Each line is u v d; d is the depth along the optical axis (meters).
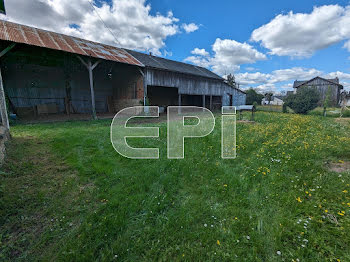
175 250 1.41
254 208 1.87
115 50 11.03
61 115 10.54
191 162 3.12
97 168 2.84
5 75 9.39
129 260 1.33
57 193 2.17
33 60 9.67
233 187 2.28
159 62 12.95
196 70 15.96
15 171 2.58
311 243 1.42
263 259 1.32
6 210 1.79
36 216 1.78
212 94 15.71
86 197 2.10
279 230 1.54
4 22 7.73
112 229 1.60
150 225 1.67
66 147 3.81
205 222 1.70
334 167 2.81
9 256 1.36
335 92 22.95
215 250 1.40
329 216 1.68
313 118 9.70
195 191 2.26
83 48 8.70
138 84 10.91
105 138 4.72
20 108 9.91
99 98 13.23
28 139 4.29
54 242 1.49
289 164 2.90
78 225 1.67
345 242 1.41
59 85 11.48
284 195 2.03
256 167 2.86
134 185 2.34
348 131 5.72
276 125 6.59
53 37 8.51
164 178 2.52
